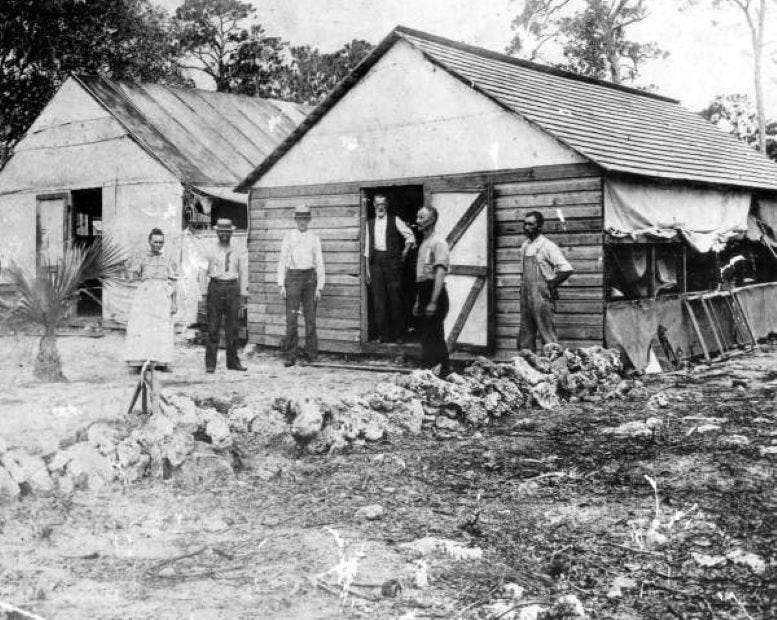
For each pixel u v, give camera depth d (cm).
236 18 2506
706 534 524
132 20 2438
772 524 539
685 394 1012
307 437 736
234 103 2080
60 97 1912
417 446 765
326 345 1383
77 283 1077
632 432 802
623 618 407
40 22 2361
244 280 1560
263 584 442
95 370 1205
